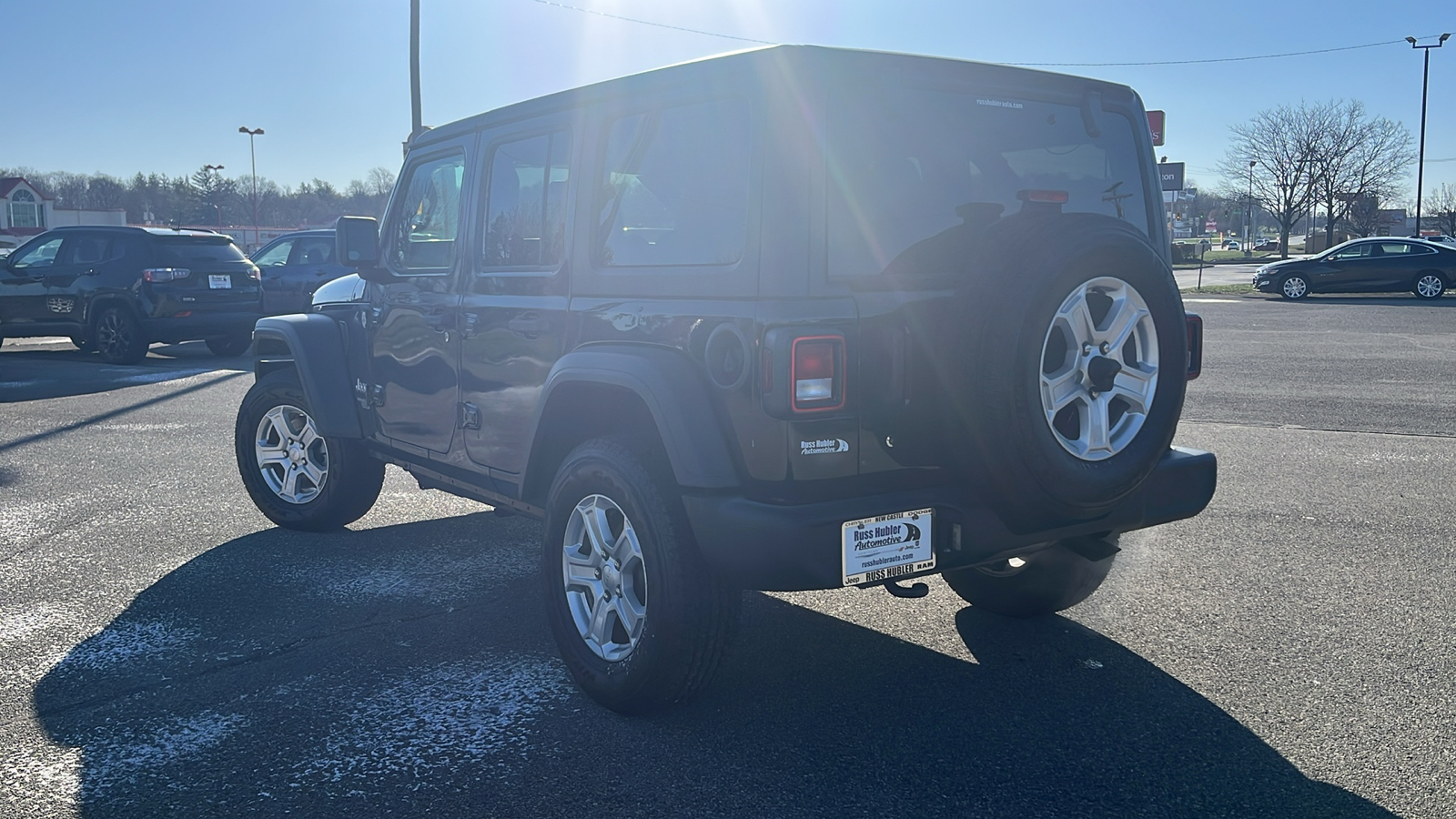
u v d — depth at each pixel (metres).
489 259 4.24
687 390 3.16
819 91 3.04
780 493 3.02
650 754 3.26
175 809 2.98
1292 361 13.45
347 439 5.48
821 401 2.96
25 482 7.14
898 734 3.38
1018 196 3.22
